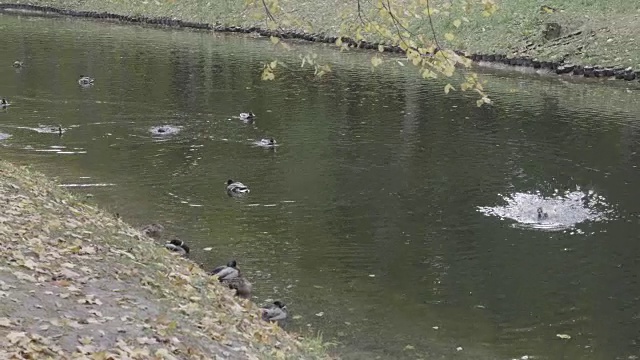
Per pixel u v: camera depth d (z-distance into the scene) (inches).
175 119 1077.1
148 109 1136.2
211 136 987.3
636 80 1342.3
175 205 722.2
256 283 553.3
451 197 748.0
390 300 529.0
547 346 468.1
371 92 1269.7
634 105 1158.3
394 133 999.6
